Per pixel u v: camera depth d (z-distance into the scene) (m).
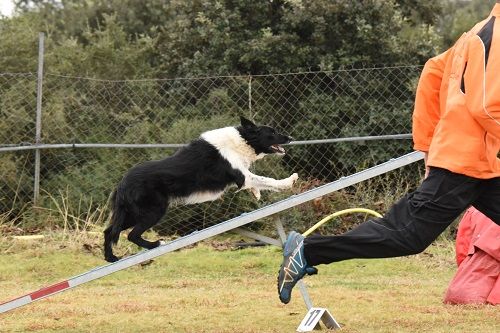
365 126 9.84
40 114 9.18
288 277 3.72
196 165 6.70
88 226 8.98
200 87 9.83
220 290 6.35
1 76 9.71
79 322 4.80
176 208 8.99
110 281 7.00
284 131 9.88
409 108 9.80
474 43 3.38
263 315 4.99
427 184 3.49
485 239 5.47
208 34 11.38
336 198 9.17
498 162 3.50
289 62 10.99
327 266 7.59
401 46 11.05
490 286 5.37
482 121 3.30
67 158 9.52
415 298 5.72
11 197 9.38
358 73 9.95
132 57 12.03
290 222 8.88
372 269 7.48
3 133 9.49
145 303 5.58
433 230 3.50
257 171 9.23
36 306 5.48
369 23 10.99
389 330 4.27
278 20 11.58
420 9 12.59
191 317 4.93
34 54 11.10
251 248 8.63
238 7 11.45
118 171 9.44
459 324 4.46
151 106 9.75
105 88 9.66
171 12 14.48
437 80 3.83
